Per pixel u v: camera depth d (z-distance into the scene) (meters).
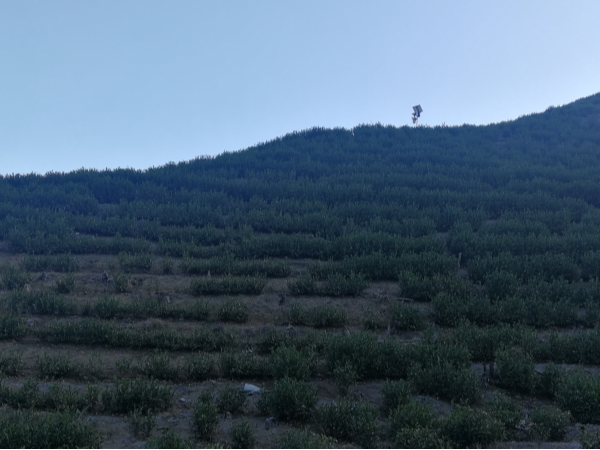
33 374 10.35
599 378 9.23
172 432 7.11
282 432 7.98
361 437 7.60
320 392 9.77
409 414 7.86
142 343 11.75
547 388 9.75
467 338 11.43
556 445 7.54
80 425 7.27
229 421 8.41
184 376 10.55
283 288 15.34
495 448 7.41
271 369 10.25
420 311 13.73
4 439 6.92
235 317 13.28
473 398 9.35
